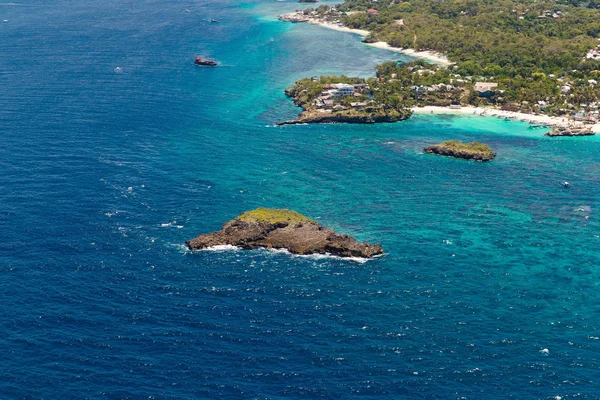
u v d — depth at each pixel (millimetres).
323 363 145875
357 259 190000
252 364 145000
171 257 187375
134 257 186250
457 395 137500
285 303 167250
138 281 174750
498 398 137125
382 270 184375
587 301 173875
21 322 156750
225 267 183500
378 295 172125
